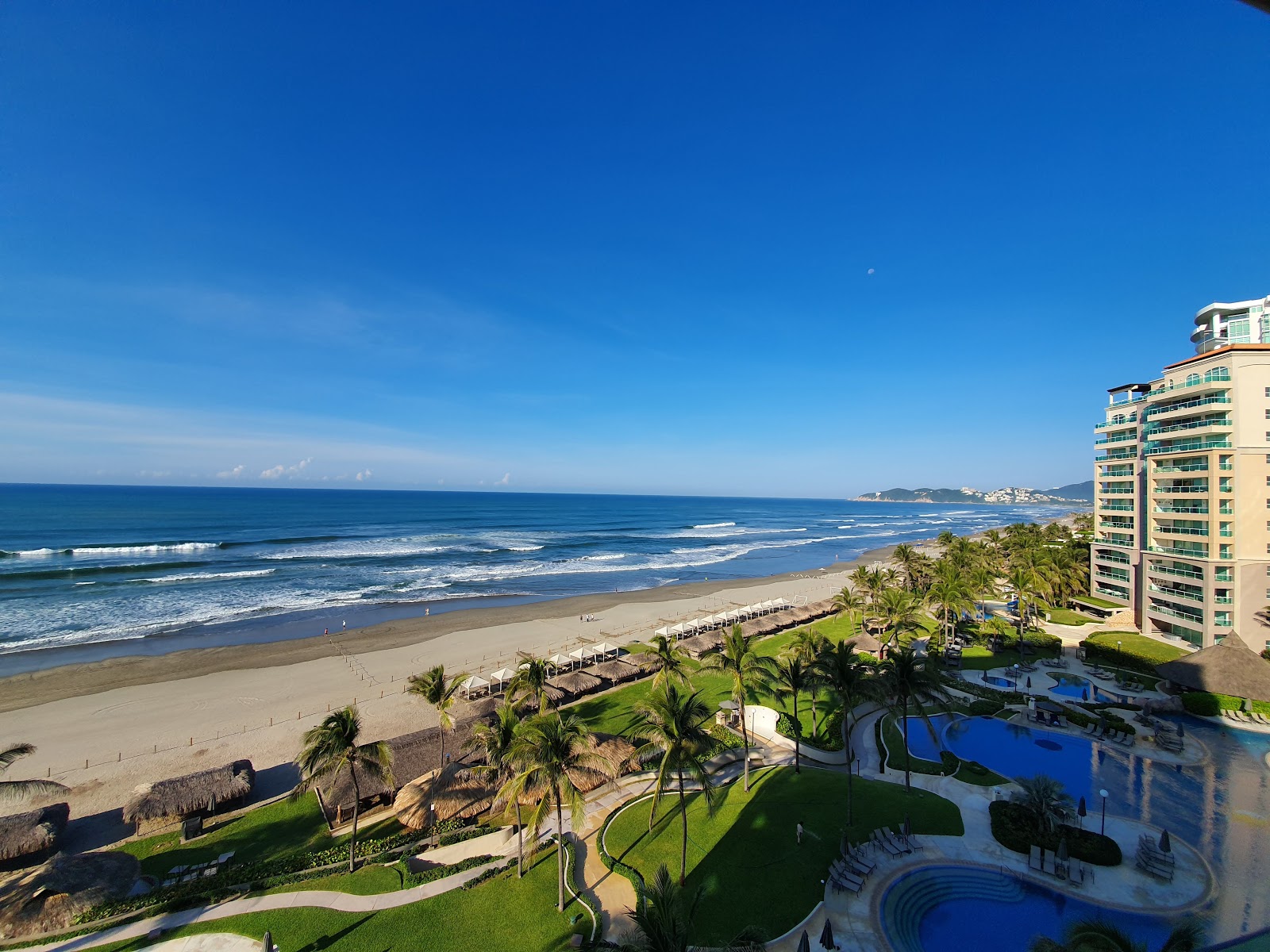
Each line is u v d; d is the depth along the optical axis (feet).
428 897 76.13
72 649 191.93
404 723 137.28
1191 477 173.68
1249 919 70.69
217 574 309.63
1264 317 186.39
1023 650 183.21
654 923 51.42
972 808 96.22
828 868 79.30
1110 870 79.61
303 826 97.40
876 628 217.56
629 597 289.94
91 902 74.64
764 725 129.80
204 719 140.05
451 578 328.90
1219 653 140.97
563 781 74.08
